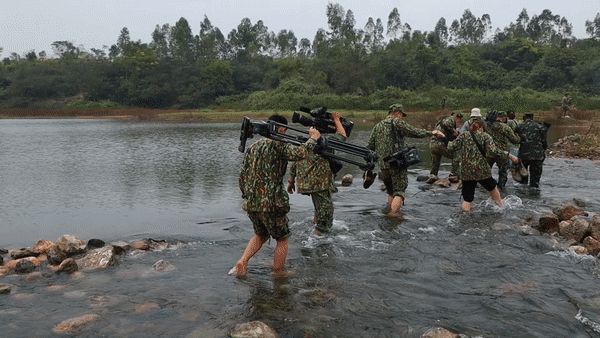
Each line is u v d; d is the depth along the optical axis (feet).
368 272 17.29
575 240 20.86
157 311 14.23
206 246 20.44
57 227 23.68
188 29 339.77
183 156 54.29
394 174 25.50
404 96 200.44
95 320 13.58
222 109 217.97
